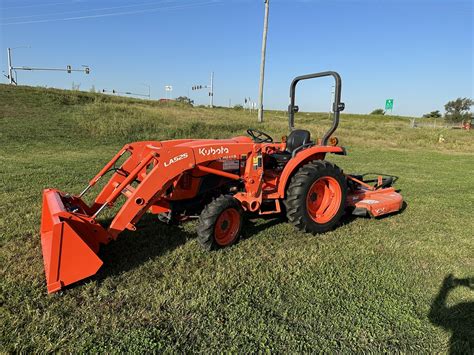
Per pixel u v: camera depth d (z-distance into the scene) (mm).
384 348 2361
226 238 3807
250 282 3084
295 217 4129
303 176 4129
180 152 3395
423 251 3873
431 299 2943
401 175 8539
